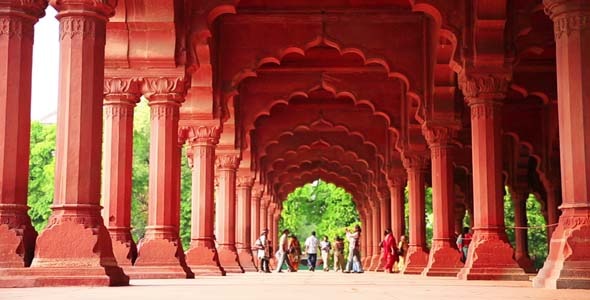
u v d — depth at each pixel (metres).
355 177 29.95
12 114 6.35
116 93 9.99
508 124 18.02
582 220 6.18
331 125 20.16
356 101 16.66
